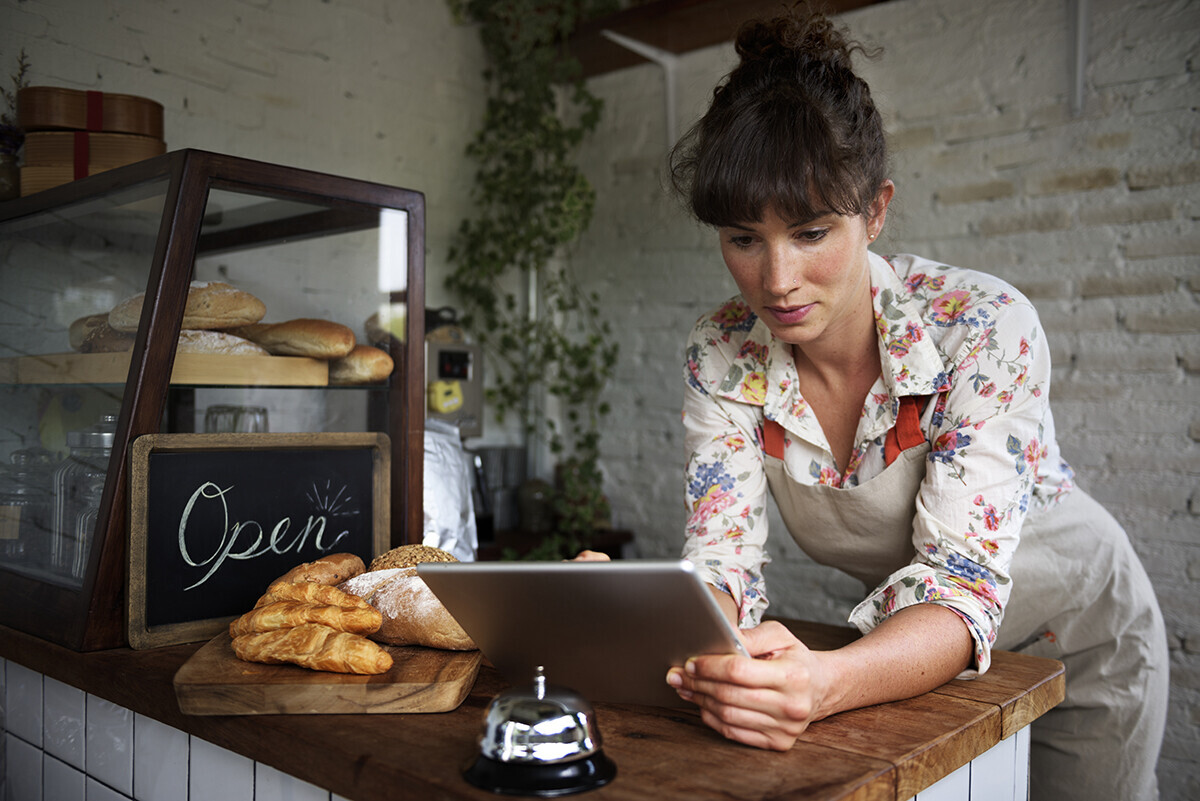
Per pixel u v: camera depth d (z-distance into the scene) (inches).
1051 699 37.5
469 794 24.3
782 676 27.4
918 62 107.0
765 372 46.5
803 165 32.7
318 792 30.1
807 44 36.7
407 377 51.0
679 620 26.9
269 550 44.6
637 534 130.3
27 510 45.1
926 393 40.1
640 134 130.3
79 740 42.0
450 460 73.5
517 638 30.5
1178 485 92.2
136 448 39.7
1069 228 97.8
